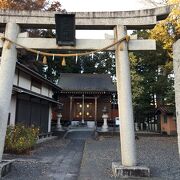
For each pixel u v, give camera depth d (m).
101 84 38.59
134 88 28.61
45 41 8.98
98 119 37.22
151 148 16.59
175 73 6.52
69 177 8.68
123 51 8.92
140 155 13.40
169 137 23.81
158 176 8.38
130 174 8.21
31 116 18.56
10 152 13.55
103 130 28.88
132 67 28.86
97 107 37.75
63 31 8.73
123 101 8.70
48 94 24.66
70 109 36.25
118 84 8.92
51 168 10.18
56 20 8.68
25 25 9.15
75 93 35.50
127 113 8.65
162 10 8.89
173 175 8.56
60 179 8.36
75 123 35.91
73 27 8.71
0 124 8.29
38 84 21.50
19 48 8.96
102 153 14.14
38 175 8.80
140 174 8.23
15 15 9.00
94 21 9.10
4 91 8.46
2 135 8.32
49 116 24.08
